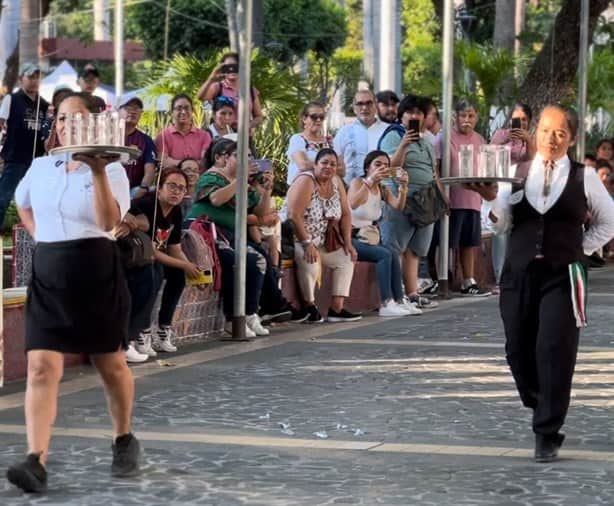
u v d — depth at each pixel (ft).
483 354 62.54
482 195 41.70
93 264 37.42
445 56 85.56
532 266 41.24
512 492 37.42
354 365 59.52
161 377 56.29
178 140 76.74
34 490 37.01
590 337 68.13
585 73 114.83
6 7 124.98
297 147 76.59
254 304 68.69
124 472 38.99
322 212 74.08
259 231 69.92
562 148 41.47
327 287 76.79
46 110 76.07
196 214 67.72
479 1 200.23
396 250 78.28
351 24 305.94
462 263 89.25
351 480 38.81
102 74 192.13
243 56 65.77
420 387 53.98
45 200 37.55
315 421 47.29
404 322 74.64
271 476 39.27
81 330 37.45
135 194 70.79
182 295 65.46
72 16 193.06
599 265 112.16
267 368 58.70
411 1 298.97
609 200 41.52
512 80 130.93
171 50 200.03
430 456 41.98
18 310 55.83
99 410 49.16
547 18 241.35
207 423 46.88
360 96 81.41
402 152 77.36
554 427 41.06
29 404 37.32
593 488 37.91
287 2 206.80
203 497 36.83
